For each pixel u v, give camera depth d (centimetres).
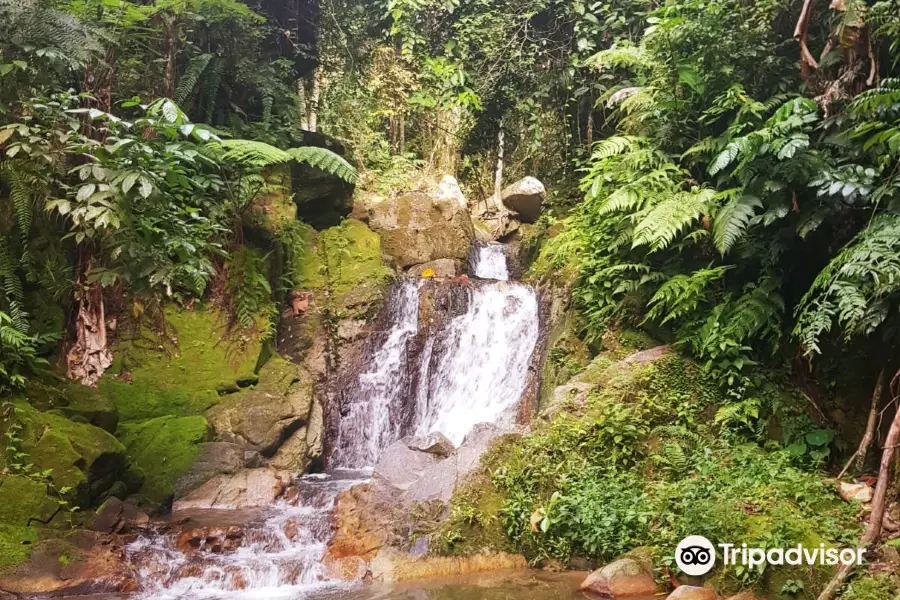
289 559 595
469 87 1301
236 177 923
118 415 746
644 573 541
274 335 927
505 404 935
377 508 663
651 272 802
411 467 718
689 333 735
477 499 643
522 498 634
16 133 721
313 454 877
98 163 713
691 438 662
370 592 549
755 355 706
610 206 788
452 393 978
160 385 816
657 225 718
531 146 1284
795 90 760
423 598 532
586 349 854
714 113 792
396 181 1312
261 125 1053
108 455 660
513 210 1312
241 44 1079
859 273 563
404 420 971
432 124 1401
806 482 577
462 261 1175
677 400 688
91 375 789
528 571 594
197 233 829
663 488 613
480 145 1414
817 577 485
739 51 761
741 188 691
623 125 978
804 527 521
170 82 963
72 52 732
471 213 1363
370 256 1056
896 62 663
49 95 758
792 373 697
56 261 774
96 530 613
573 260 924
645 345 798
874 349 652
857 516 542
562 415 701
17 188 700
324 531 649
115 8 875
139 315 835
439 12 1327
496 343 979
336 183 1127
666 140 821
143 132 834
